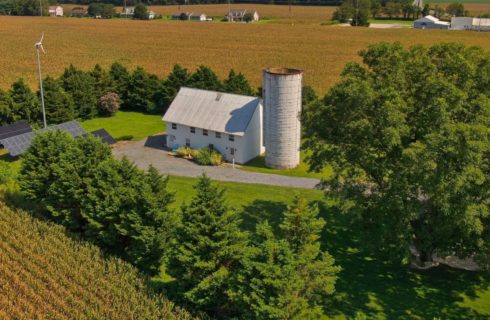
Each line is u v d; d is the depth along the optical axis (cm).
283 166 5462
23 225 3772
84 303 2970
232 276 2675
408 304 3238
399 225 3266
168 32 15988
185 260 2766
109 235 3350
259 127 5769
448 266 3703
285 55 11650
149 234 3131
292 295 2423
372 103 3262
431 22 16888
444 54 3456
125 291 3041
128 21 19788
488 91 3212
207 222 2830
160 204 3278
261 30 16250
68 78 7081
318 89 8619
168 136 6122
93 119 7381
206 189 2892
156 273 3281
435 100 2961
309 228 2775
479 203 3089
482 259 3269
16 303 3025
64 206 3769
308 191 4862
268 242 2536
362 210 3531
